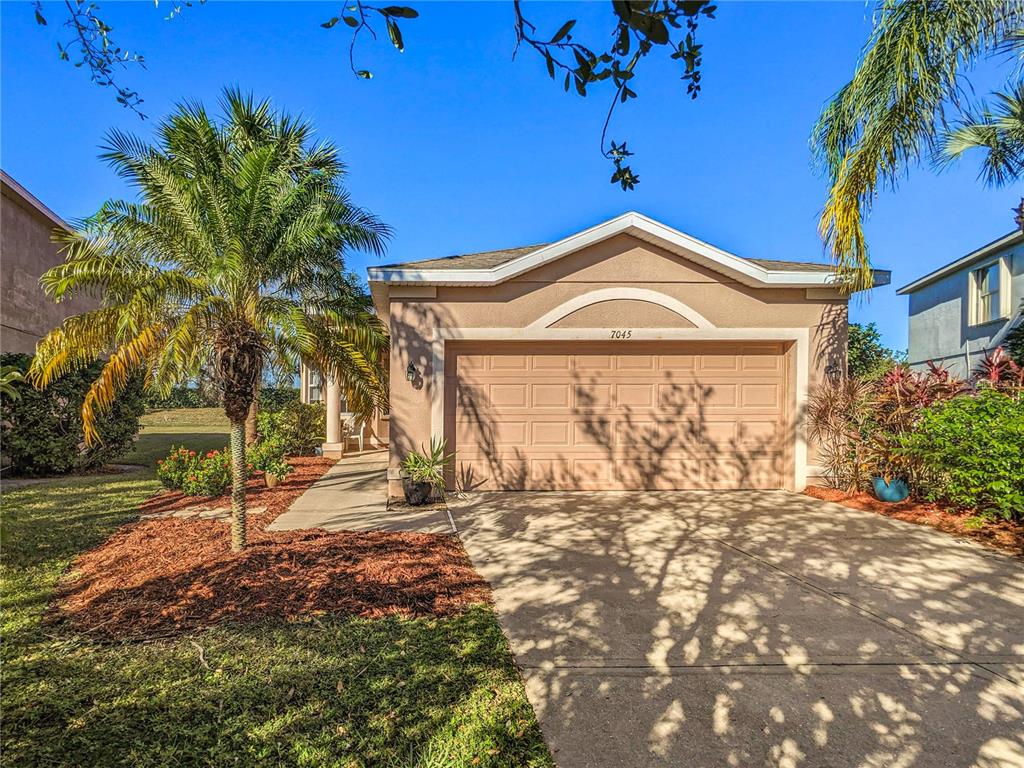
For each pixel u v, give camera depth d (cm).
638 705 322
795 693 337
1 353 1320
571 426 987
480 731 294
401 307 943
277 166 654
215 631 408
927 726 304
